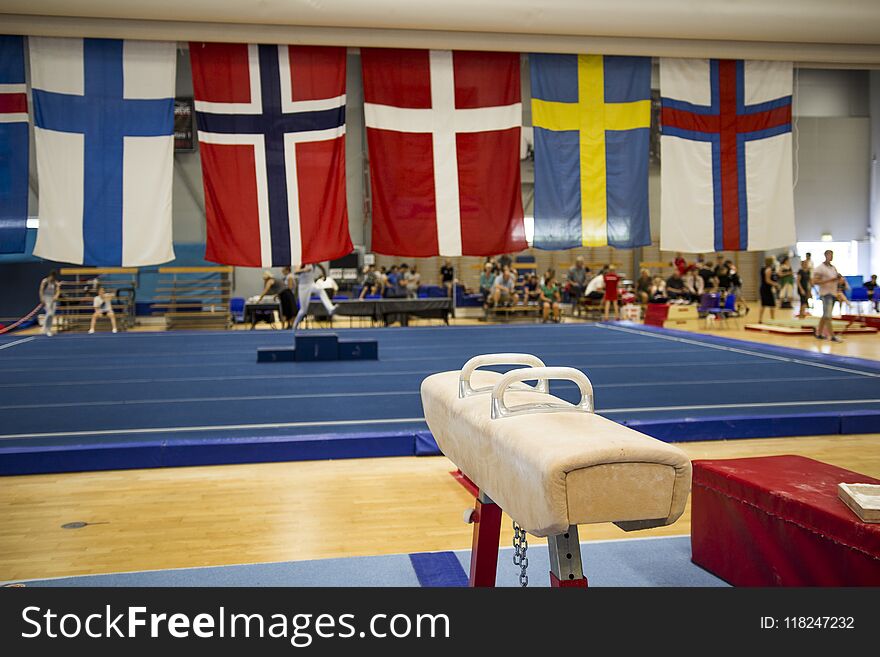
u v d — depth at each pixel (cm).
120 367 934
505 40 948
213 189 924
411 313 1570
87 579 303
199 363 970
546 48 962
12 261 1823
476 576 248
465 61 966
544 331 1425
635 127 1001
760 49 1003
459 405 228
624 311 1789
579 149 988
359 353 994
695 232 1008
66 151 905
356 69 2089
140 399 701
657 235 2509
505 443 184
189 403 679
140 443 506
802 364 938
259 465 509
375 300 1535
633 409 633
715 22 955
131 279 1906
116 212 912
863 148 2489
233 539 357
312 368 912
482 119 966
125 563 325
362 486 454
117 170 912
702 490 307
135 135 916
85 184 907
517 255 2444
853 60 1027
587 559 321
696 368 902
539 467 161
